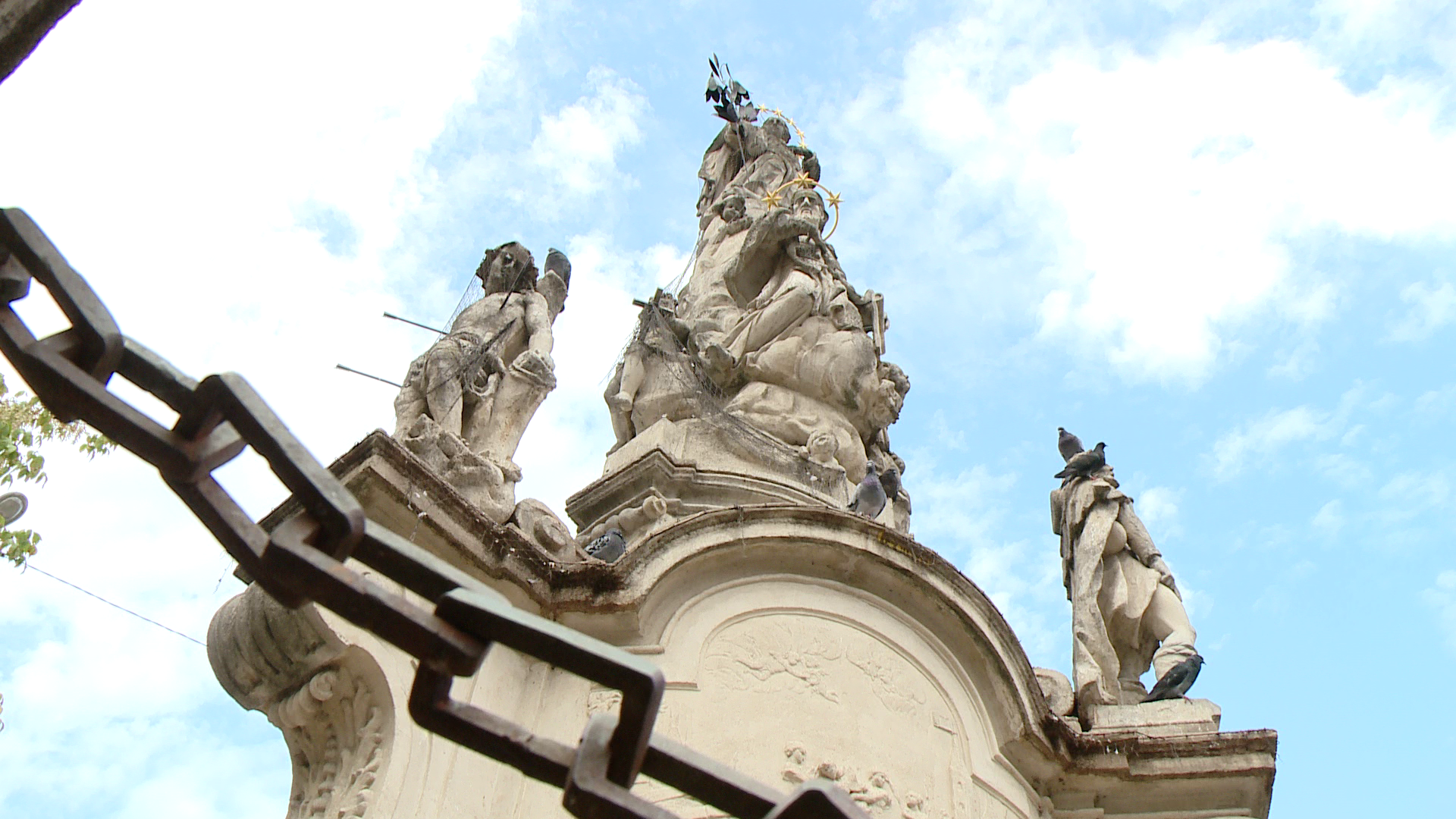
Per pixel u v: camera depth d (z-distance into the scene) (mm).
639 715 2332
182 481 2482
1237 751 9875
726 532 9523
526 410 10328
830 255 14383
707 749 8617
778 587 9625
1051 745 9711
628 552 9164
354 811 7668
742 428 12211
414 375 10055
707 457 11992
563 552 9516
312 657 8164
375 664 8172
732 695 8938
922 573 9781
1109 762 9820
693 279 14703
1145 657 11328
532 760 2391
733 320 13758
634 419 12758
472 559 8875
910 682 9469
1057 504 12133
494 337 10617
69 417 2518
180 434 2535
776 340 13094
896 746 9078
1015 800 9391
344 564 2473
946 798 9000
